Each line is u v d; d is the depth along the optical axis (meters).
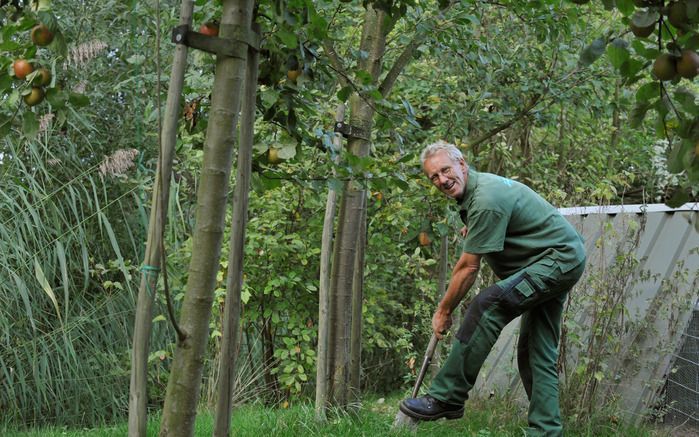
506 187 4.34
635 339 5.21
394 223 6.80
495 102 6.59
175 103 2.69
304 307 7.53
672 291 5.02
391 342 8.20
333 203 5.04
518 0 5.67
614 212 5.89
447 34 5.41
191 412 2.54
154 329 7.18
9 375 6.27
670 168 1.90
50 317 6.63
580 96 6.42
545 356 4.54
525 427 4.91
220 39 2.53
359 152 4.98
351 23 5.90
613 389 5.17
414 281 8.05
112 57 7.68
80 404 6.53
